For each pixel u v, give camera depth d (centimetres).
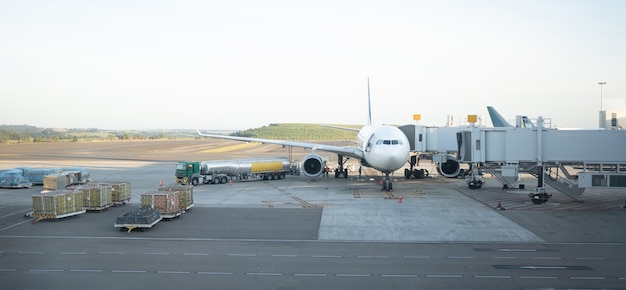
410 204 3544
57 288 1711
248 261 2062
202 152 11450
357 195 4041
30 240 2425
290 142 5728
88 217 3050
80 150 12556
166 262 2042
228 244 2358
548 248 2284
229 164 5009
